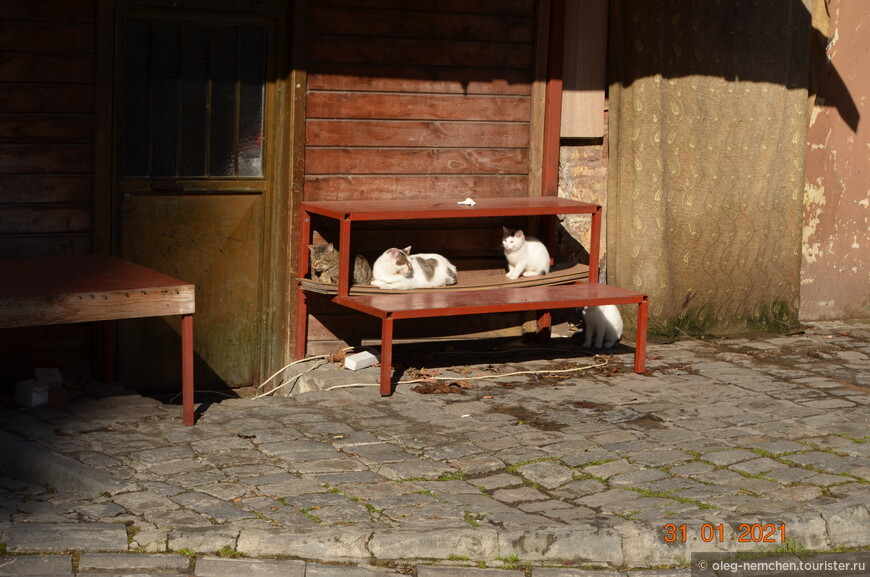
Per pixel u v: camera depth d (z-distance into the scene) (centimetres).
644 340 739
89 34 673
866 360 804
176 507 474
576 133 837
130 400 648
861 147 927
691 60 825
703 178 844
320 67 741
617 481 526
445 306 676
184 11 696
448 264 761
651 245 828
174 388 741
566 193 848
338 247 768
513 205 752
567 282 786
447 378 708
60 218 680
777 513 484
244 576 427
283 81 732
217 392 752
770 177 865
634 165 824
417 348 801
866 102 920
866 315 949
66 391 626
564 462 547
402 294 714
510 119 808
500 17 789
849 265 944
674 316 850
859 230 941
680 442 587
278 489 498
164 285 578
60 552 433
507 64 798
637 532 463
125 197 700
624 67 824
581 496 507
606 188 858
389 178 774
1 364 670
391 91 765
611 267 848
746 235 865
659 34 809
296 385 731
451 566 443
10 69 655
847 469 548
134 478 508
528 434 591
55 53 666
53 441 556
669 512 482
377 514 472
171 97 705
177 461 533
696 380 725
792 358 805
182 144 714
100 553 433
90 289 561
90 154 683
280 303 755
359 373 717
